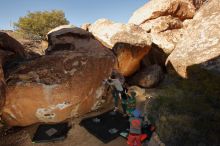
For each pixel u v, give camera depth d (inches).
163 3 569.3
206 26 397.7
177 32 543.2
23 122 242.7
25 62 252.7
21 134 229.8
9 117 237.0
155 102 249.0
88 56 273.3
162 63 494.3
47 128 240.1
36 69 243.4
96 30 492.1
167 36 527.5
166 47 496.7
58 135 224.5
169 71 410.3
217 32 368.2
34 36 871.7
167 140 179.0
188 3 594.9
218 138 166.9
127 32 415.2
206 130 177.8
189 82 310.2
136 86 399.9
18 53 289.9
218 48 342.6
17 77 234.7
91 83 271.4
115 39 412.2
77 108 262.2
